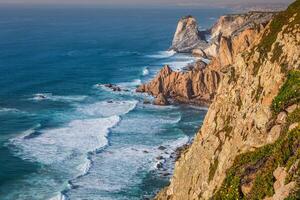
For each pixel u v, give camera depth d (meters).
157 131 84.81
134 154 72.50
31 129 84.19
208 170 37.50
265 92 34.88
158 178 63.56
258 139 30.92
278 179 22.17
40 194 58.56
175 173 43.97
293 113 27.81
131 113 96.56
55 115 94.50
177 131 84.94
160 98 104.00
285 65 34.88
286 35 37.38
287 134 24.91
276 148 24.66
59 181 62.38
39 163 68.38
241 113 36.38
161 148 75.00
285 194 20.30
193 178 39.47
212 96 105.81
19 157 70.56
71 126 86.75
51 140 78.50
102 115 94.69
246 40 89.88
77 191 59.59
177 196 41.69
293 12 39.62
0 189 59.66
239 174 26.72
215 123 40.16
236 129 35.91
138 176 64.25
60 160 69.50
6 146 75.12
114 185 61.50
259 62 38.75
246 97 37.09
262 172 23.97
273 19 41.97
